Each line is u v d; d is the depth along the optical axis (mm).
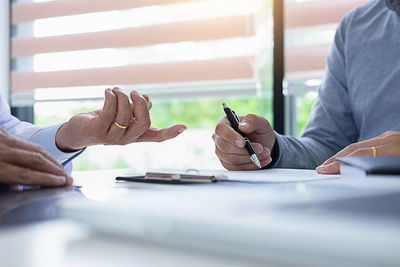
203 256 186
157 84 2094
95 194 419
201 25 1979
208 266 175
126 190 460
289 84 1826
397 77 1095
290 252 171
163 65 2061
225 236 189
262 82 1908
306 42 1832
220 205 248
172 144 3174
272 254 175
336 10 1738
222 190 409
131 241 213
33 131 819
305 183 498
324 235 162
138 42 2096
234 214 212
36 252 197
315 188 413
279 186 466
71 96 2258
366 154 725
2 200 393
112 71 2154
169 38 2039
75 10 2240
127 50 2152
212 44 1995
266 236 177
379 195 308
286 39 1826
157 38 2059
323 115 1188
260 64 1898
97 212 226
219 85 1982
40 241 214
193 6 2004
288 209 234
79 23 2236
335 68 1236
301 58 1793
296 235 169
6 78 2396
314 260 165
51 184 532
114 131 746
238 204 253
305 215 212
